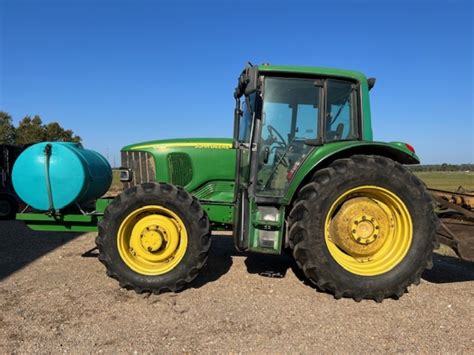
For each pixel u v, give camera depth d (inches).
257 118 165.2
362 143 155.6
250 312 140.3
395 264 153.6
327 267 150.3
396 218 158.7
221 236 267.7
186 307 144.9
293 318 135.6
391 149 160.7
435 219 155.3
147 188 161.9
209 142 192.9
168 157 193.0
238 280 172.9
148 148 195.5
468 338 122.1
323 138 165.0
